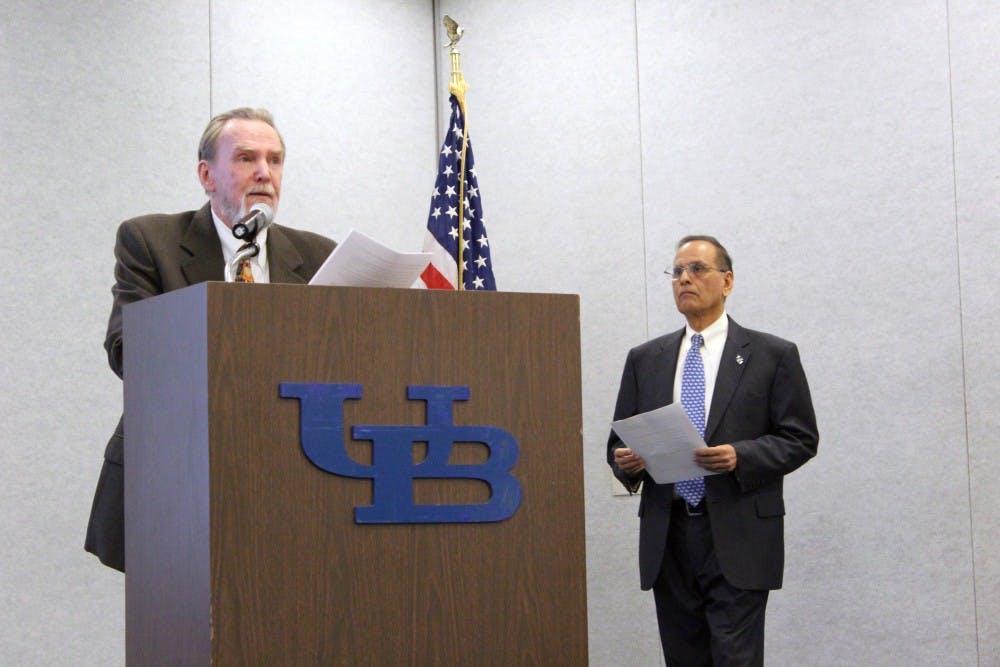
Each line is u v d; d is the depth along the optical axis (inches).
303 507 74.2
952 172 190.5
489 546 79.7
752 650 147.0
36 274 185.2
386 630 75.9
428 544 77.7
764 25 210.8
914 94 195.0
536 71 234.8
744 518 147.5
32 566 180.7
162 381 79.0
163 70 204.7
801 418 152.6
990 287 185.9
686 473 145.3
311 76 227.8
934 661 186.4
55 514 183.6
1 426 179.6
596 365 222.7
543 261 230.2
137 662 83.0
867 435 194.2
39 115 188.1
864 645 192.1
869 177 198.1
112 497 107.7
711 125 215.3
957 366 187.5
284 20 224.2
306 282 115.4
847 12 202.4
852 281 198.1
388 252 84.7
